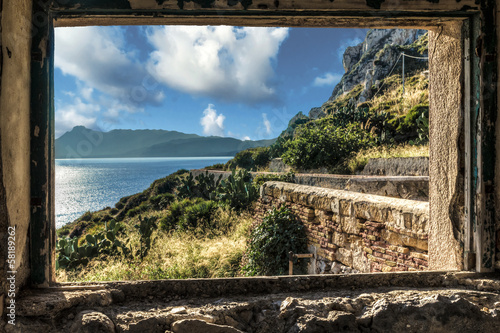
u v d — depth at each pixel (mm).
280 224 6715
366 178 8750
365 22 2465
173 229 10734
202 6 2117
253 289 2287
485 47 2279
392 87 25484
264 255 6695
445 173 2689
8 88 1800
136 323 1891
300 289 2311
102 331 1801
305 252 6430
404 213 4125
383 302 2037
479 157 2311
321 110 36844
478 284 2225
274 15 2236
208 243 8469
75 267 7469
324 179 10977
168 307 2066
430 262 2945
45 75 2096
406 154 11055
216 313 2000
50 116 2143
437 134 2807
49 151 2133
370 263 4754
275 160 17891
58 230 16578
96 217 20094
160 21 2309
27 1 2008
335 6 2182
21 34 1942
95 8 2084
